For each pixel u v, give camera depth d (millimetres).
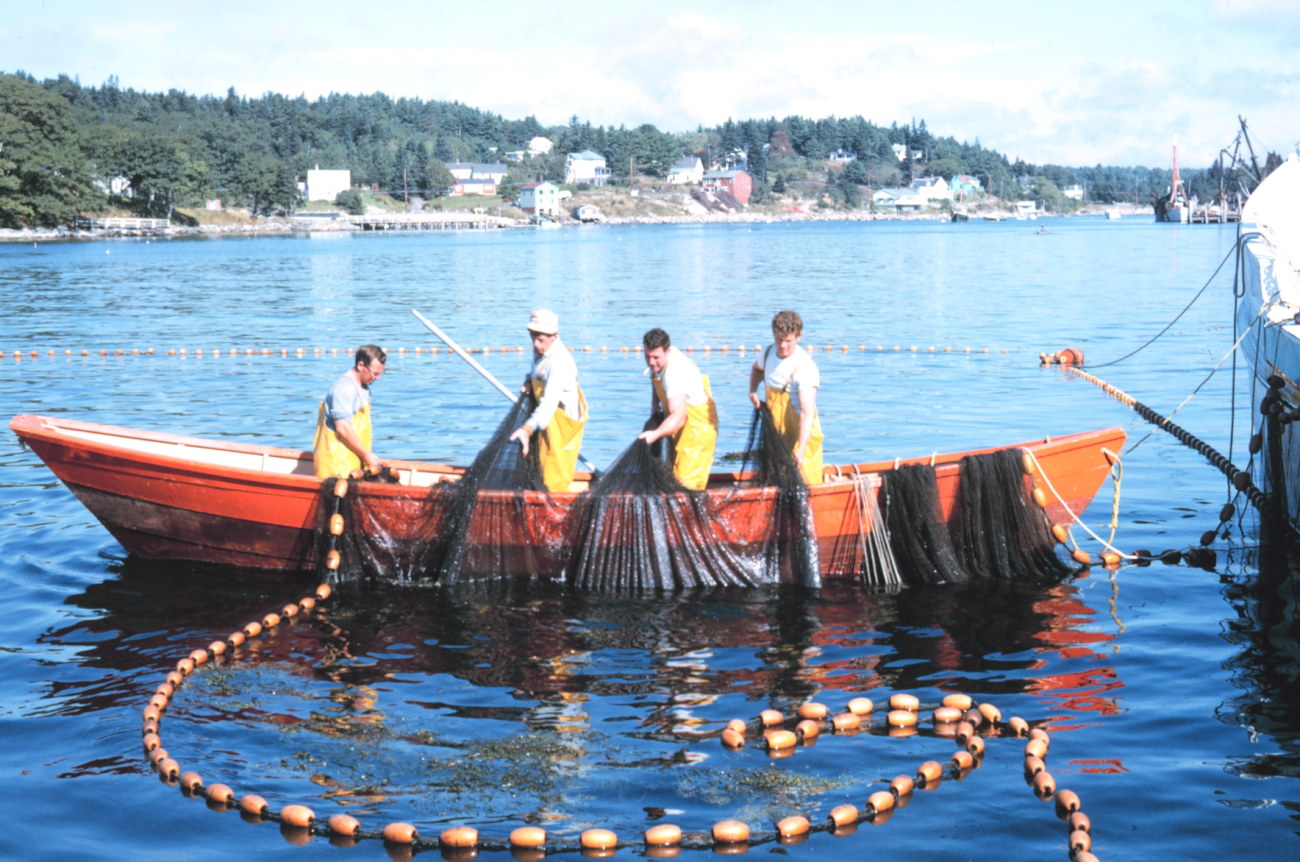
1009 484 8039
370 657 6582
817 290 36750
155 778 5043
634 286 39656
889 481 8031
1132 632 6871
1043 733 5324
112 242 93062
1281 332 8828
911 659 6512
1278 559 8273
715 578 8023
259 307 32219
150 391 16828
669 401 8102
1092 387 16188
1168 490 10117
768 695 5980
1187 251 59094
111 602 7594
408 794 4887
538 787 4945
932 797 4840
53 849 4438
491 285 41062
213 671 6340
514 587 8070
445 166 191250
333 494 7977
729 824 4508
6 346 22672
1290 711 5633
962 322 25484
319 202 167250
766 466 8156
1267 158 22500
